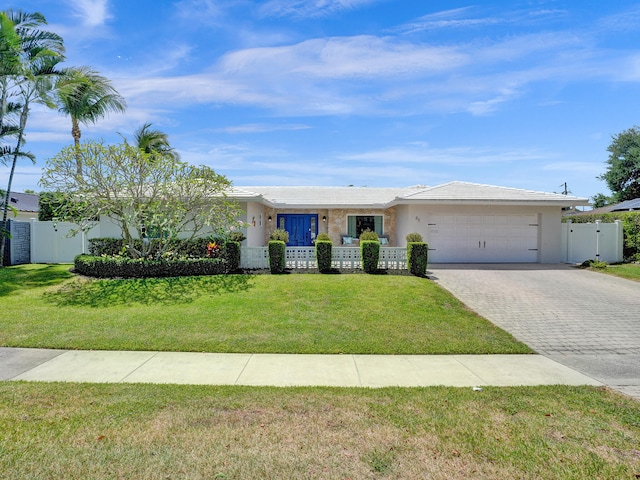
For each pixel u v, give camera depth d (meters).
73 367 5.65
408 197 15.54
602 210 24.97
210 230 14.36
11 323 7.70
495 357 6.30
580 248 16.41
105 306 9.10
